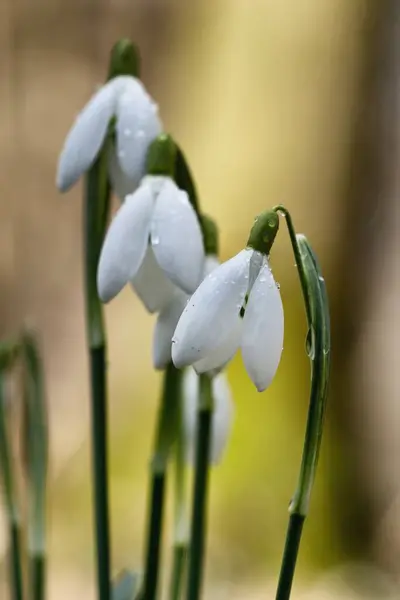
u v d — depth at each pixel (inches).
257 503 39.6
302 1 43.7
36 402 17.8
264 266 14.6
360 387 44.4
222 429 17.3
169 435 16.5
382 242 44.3
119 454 41.9
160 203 15.2
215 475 40.4
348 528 42.0
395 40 43.5
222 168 44.6
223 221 44.0
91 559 38.2
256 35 44.6
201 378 16.5
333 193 44.1
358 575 40.3
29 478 18.2
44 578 17.9
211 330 14.5
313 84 43.9
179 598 17.7
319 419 14.7
